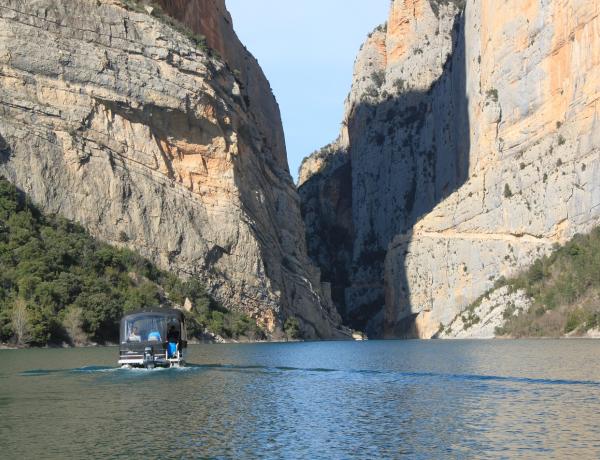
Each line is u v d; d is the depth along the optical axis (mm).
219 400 33688
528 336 109625
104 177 100062
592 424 28109
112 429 27016
